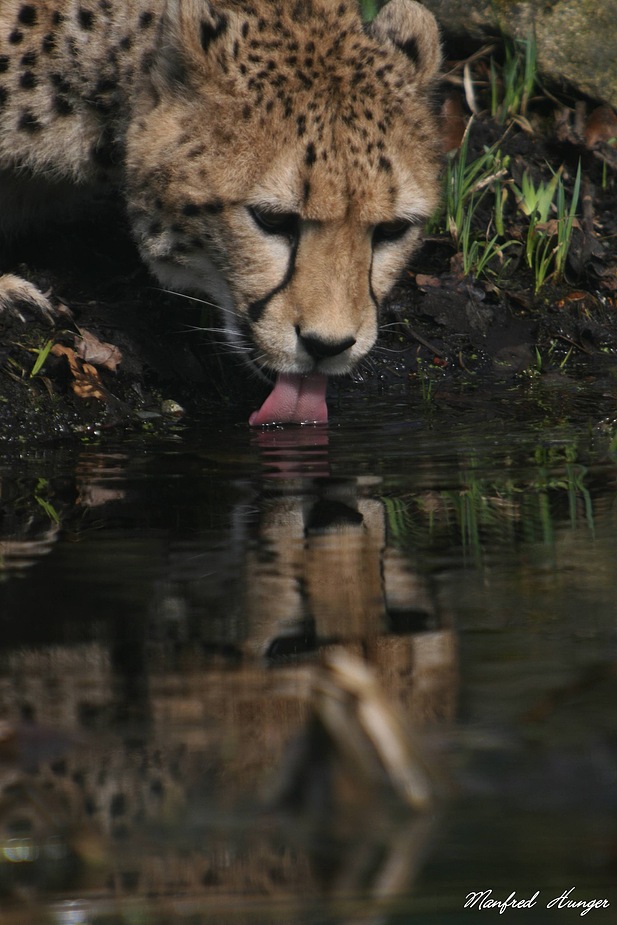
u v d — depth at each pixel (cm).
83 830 353
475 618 507
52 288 1079
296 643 480
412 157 936
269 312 914
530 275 1276
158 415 991
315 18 963
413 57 979
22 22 986
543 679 443
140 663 459
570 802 362
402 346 1152
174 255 971
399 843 346
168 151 932
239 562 584
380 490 729
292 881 330
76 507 699
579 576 559
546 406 998
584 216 1347
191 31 900
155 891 328
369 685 389
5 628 495
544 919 316
